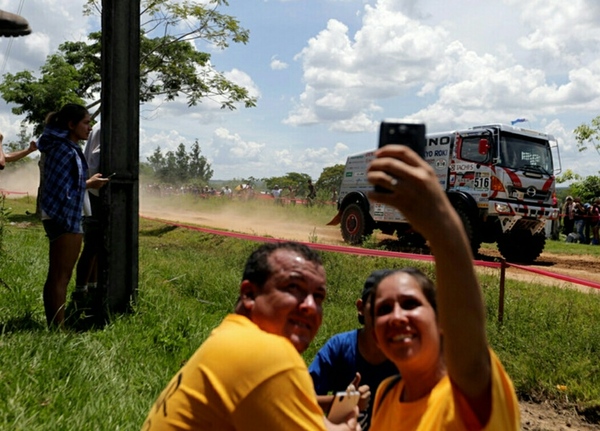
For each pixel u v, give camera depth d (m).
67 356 4.62
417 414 1.73
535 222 15.46
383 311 1.86
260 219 29.91
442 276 1.33
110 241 6.36
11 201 34.25
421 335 1.79
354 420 2.38
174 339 5.74
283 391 1.84
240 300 2.20
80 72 23.56
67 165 5.42
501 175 14.93
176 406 1.92
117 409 3.99
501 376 1.44
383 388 2.01
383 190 1.30
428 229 1.29
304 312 2.10
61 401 3.91
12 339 4.73
